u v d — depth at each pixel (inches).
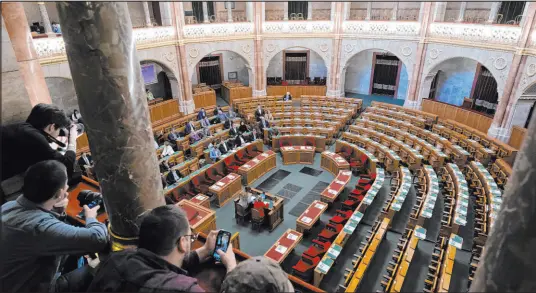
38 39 597.0
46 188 112.6
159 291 76.4
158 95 1024.9
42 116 150.9
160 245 88.4
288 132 778.2
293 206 557.9
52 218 116.0
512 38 660.7
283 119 844.0
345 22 918.4
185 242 95.0
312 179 639.8
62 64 640.4
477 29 721.6
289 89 1058.1
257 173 634.8
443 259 385.7
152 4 895.1
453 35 769.6
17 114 169.8
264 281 69.2
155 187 152.9
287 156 689.0
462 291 378.9
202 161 657.0
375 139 725.3
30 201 113.8
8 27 286.2
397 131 728.3
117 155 136.4
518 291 69.3
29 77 303.1
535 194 64.5
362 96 1123.9
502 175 561.0
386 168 639.8
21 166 147.6
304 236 477.4
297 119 824.9
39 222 110.7
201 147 701.3
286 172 666.2
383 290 373.7
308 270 382.9
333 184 555.8
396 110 892.6
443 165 629.3
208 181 581.9
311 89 1053.8
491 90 872.3
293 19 1025.5
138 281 79.0
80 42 119.3
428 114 826.2
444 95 984.3
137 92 136.1
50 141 160.1
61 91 741.3
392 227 487.2
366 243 431.5
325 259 378.0
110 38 120.8
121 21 123.4
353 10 1015.0
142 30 780.0
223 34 919.7
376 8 991.6
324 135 758.5
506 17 815.7
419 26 822.5
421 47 828.6
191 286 78.8
